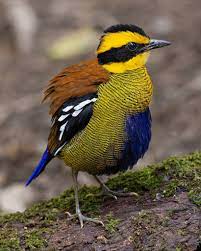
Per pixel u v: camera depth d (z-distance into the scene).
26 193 17.66
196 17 23.62
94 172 11.82
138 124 11.41
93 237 10.48
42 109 20.80
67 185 17.92
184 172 11.42
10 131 20.06
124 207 11.16
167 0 25.11
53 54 23.02
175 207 10.56
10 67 22.92
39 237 10.69
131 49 11.52
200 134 18.55
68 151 11.56
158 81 20.89
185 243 10.00
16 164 18.94
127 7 24.86
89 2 25.70
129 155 11.54
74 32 23.77
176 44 22.31
